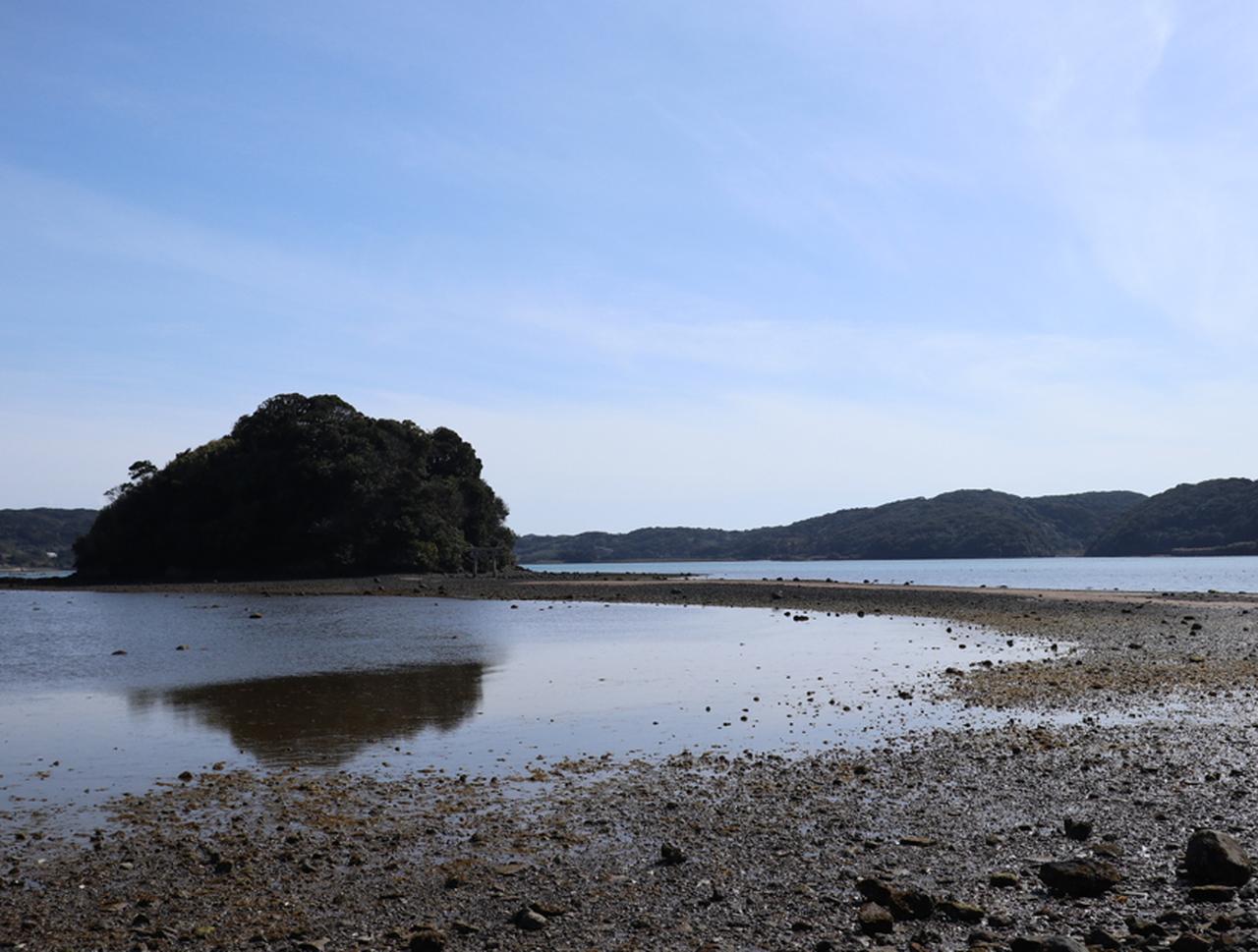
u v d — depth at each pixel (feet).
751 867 32.81
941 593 195.72
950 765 47.91
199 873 33.42
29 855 36.04
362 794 44.91
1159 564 616.39
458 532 360.48
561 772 48.57
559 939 26.81
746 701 69.92
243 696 76.79
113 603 214.07
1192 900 28.07
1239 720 58.54
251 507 335.26
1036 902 28.58
